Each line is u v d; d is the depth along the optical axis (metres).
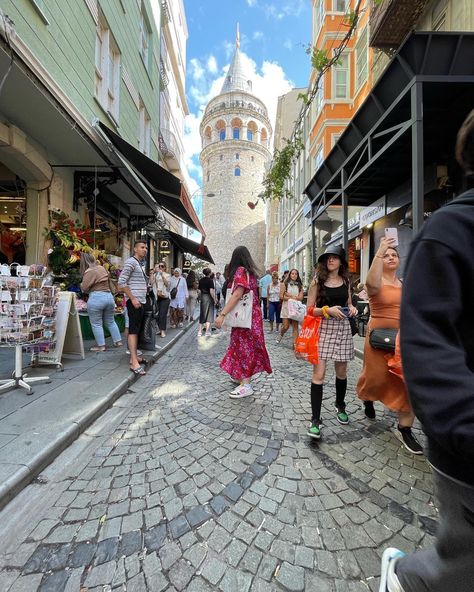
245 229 46.88
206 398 4.02
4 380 4.03
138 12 11.09
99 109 7.55
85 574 1.58
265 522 1.93
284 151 10.22
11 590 1.49
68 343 5.40
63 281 6.61
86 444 2.85
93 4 7.10
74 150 6.68
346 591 1.50
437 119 5.86
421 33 4.33
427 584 0.93
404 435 2.80
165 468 2.49
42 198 6.53
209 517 1.97
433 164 7.02
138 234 13.49
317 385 2.99
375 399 2.94
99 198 8.98
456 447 0.71
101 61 8.02
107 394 3.73
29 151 5.86
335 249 3.21
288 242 27.61
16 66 4.20
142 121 12.01
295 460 2.60
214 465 2.53
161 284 8.11
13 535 1.82
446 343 0.79
